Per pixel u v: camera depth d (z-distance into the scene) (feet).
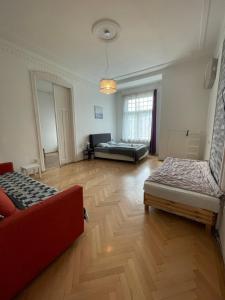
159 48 11.43
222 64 7.95
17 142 11.26
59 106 15.12
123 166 15.11
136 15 7.95
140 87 20.65
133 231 5.88
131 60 13.38
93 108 19.07
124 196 8.77
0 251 3.14
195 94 14.19
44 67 12.85
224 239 4.56
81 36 9.65
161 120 16.16
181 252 4.89
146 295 3.67
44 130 18.45
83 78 17.10
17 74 10.88
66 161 16.35
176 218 6.66
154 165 15.26
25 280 3.74
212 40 10.46
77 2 7.02
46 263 4.25
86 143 18.39
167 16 8.06
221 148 6.39
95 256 4.77
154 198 6.76
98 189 9.75
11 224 3.31
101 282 3.98
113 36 9.72
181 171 8.27
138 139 21.88
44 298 3.63
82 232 5.54
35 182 7.31
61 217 4.56
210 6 7.39
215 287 3.84
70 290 3.80
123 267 4.39
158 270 4.29
